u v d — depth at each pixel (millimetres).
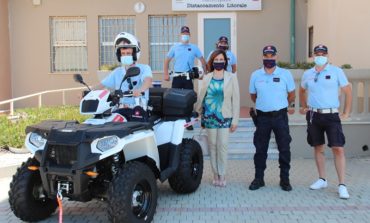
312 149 9297
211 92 6832
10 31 14086
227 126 6926
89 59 14047
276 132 6801
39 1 13969
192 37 13781
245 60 13719
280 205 6121
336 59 11211
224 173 7082
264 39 13703
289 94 6840
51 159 4844
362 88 9594
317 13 12680
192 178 6578
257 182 6941
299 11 13711
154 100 6383
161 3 13789
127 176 4871
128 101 5688
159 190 6953
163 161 6055
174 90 6539
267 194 6664
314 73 6574
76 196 4816
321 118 6527
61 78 14125
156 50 14039
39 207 5410
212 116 6906
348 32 10539
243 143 9625
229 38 13742
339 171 6473
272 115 6723
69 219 5652
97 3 13945
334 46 11305
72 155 4750
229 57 9461
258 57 13719
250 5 13594
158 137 6082
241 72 13727
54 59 14211
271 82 6664
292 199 6395
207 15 13727
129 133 4934
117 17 14039
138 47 5766
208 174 8000
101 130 4816
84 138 4727
